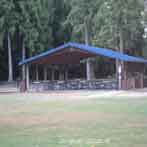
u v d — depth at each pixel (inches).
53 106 629.6
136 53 1879.9
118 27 1568.7
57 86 1241.4
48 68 1824.6
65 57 1256.8
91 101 709.9
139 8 1589.6
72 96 877.8
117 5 1525.6
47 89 1241.4
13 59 1987.0
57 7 2086.6
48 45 1930.4
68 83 1235.2
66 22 1813.5
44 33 1883.6
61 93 1021.8
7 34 1862.7
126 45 1728.6
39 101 745.6
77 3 1748.3
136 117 458.3
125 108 566.6
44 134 349.4
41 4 1881.2
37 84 1245.7
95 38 1705.2
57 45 2079.2
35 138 328.2
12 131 371.2
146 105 607.5
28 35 1824.6
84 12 1742.1
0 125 413.4
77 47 1156.5
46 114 514.0
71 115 494.9
